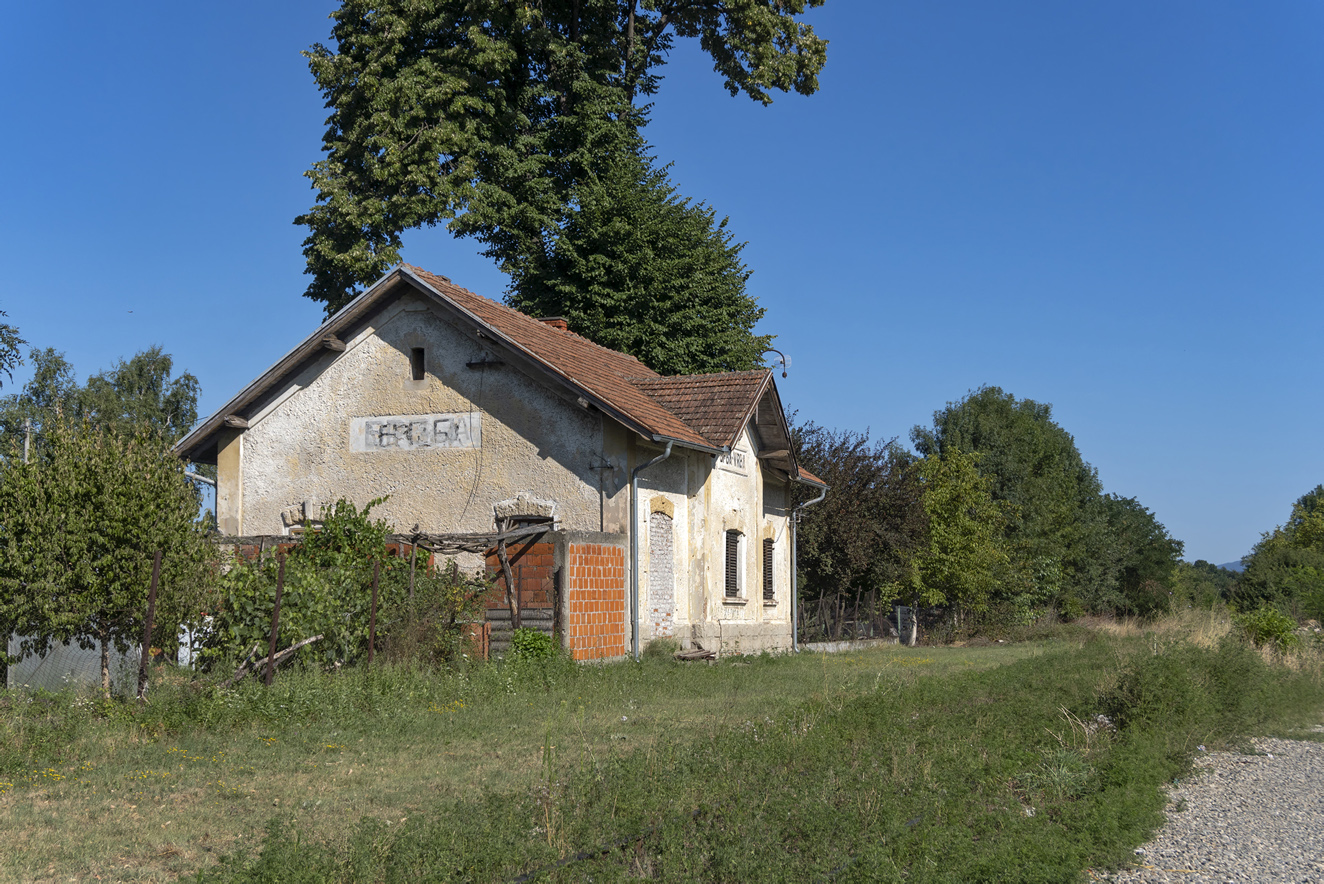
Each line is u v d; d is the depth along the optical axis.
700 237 34.03
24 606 10.18
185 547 11.09
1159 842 7.27
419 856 5.44
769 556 24.92
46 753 8.63
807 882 5.45
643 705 12.54
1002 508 46.19
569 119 31.97
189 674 11.30
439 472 18.58
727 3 32.09
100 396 41.62
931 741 9.23
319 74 28.16
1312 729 13.48
